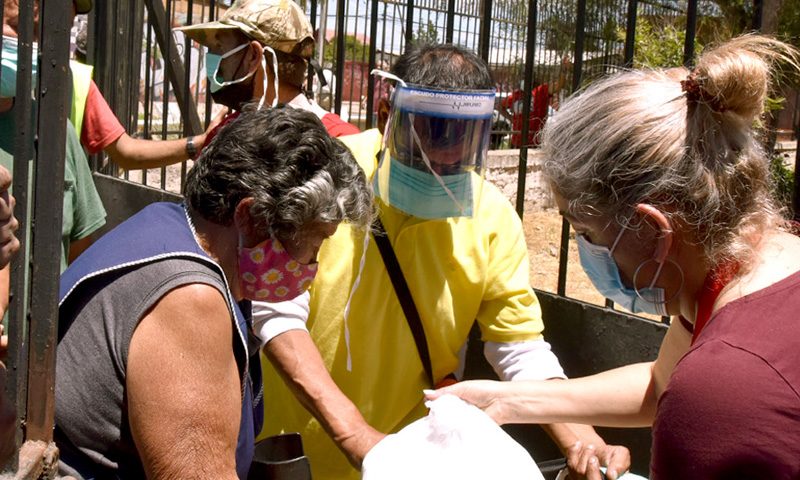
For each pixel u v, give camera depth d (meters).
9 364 1.78
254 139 1.80
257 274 1.85
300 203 1.78
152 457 1.70
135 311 1.74
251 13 3.07
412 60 2.41
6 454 1.71
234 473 1.76
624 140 1.53
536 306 2.61
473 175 2.39
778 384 1.35
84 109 3.53
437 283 2.51
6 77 2.52
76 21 5.16
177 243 1.80
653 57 5.33
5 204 1.69
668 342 2.05
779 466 1.33
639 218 1.54
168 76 4.79
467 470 1.80
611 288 1.71
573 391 2.20
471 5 5.93
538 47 7.34
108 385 1.78
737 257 1.50
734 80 1.46
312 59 3.46
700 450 1.37
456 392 2.21
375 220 2.49
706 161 1.49
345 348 2.54
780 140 4.34
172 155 3.64
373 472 1.87
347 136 2.74
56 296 1.78
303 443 2.60
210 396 1.71
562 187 1.63
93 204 3.13
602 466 2.33
